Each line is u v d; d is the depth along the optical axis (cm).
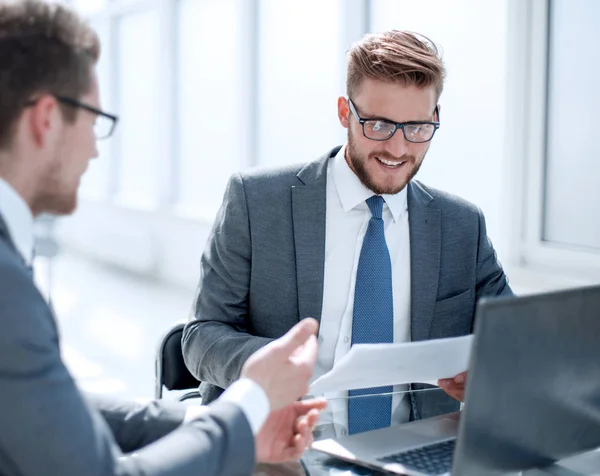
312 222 160
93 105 90
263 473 114
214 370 149
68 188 91
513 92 288
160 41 614
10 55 84
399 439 122
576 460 121
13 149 85
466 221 168
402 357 117
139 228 662
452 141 323
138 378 377
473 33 309
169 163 616
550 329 99
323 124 428
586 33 268
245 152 502
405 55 143
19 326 76
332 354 160
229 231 162
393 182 151
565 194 282
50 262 496
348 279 161
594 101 267
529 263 295
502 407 97
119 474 80
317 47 428
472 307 168
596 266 266
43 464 76
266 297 161
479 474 98
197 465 84
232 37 529
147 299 563
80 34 88
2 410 75
